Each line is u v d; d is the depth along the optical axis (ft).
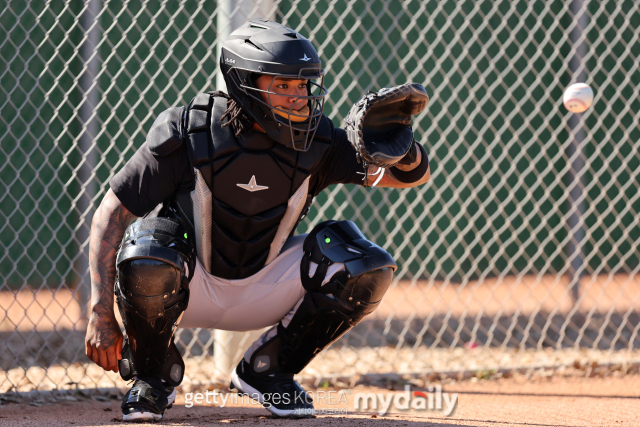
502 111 67.56
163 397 23.98
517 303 63.41
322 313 24.26
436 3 64.18
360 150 21.44
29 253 57.98
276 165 23.30
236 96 22.77
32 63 53.52
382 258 23.98
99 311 23.18
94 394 33.47
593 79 67.67
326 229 25.02
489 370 39.63
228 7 38.40
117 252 23.38
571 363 41.88
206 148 22.79
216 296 25.09
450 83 65.41
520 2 66.59
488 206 70.03
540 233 71.51
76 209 55.83
